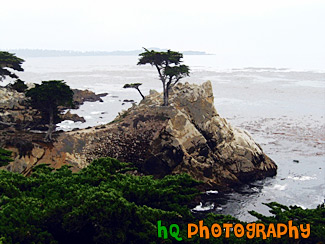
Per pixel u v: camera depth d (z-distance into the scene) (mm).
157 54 56281
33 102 47719
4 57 70125
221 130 51156
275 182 48469
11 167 41281
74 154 46656
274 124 87625
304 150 63938
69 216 11633
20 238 10930
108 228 12242
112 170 16469
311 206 40438
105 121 87438
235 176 48312
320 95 146125
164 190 14180
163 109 53812
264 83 196875
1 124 54906
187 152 48469
